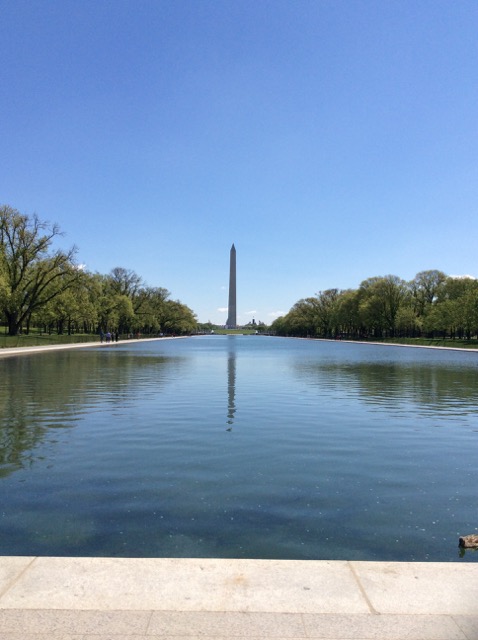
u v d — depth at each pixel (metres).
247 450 11.07
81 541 6.18
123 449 11.09
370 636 3.75
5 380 25.92
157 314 131.25
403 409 17.17
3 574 4.64
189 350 69.19
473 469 9.67
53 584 4.46
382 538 6.37
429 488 8.48
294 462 10.09
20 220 62.00
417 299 107.19
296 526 6.75
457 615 4.02
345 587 4.45
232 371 33.19
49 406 17.27
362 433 13.04
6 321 70.81
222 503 7.64
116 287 108.38
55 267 65.12
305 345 98.50
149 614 4.01
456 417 15.59
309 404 18.17
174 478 8.94
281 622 3.91
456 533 6.56
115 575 4.64
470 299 81.88
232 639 3.71
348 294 128.88
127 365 37.56
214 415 15.62
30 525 6.71
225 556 5.79
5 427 13.54
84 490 8.24
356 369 35.69
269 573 4.70
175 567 4.80
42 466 9.69
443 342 87.81
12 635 3.72
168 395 20.39
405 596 4.30
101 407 17.08
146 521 6.89
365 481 8.85
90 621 3.91
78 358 45.16
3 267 59.88
